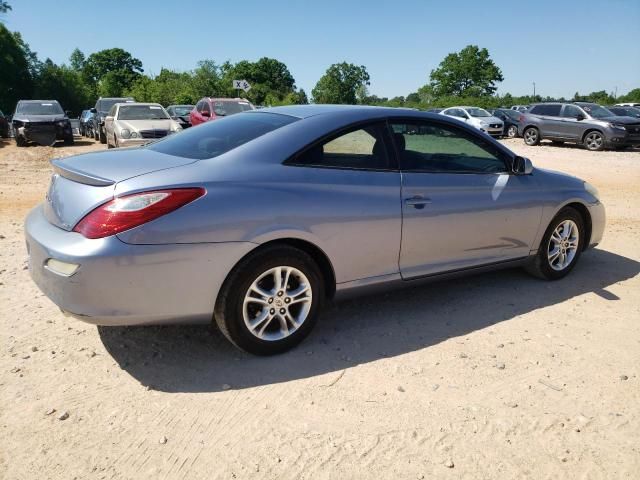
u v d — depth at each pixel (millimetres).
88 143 20688
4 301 4090
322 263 3510
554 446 2594
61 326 3697
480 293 4555
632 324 4000
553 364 3367
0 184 9836
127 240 2756
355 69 99750
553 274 4852
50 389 2939
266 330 3367
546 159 16078
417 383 3102
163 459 2430
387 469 2400
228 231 2988
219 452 2484
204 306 3025
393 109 3863
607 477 2400
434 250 3932
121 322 2875
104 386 2988
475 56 88062
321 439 2586
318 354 3414
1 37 57219
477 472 2404
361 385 3064
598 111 19609
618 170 13625
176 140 3775
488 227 4195
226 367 3227
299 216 3225
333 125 3508
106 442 2527
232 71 96625
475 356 3441
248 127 3574
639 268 5418
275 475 2346
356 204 3457
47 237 2945
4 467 2346
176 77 53688
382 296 4430
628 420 2814
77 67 109812
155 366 3217
